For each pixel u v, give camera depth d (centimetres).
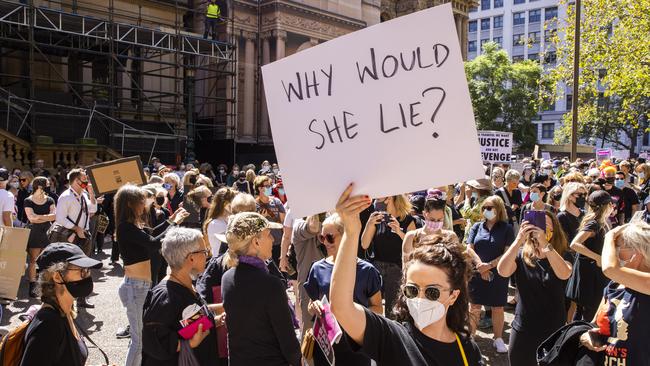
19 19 1945
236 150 2866
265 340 332
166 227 595
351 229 220
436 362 223
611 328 315
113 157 1914
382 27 225
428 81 218
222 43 2375
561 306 436
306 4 3036
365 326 216
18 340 315
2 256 600
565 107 7619
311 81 234
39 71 2352
